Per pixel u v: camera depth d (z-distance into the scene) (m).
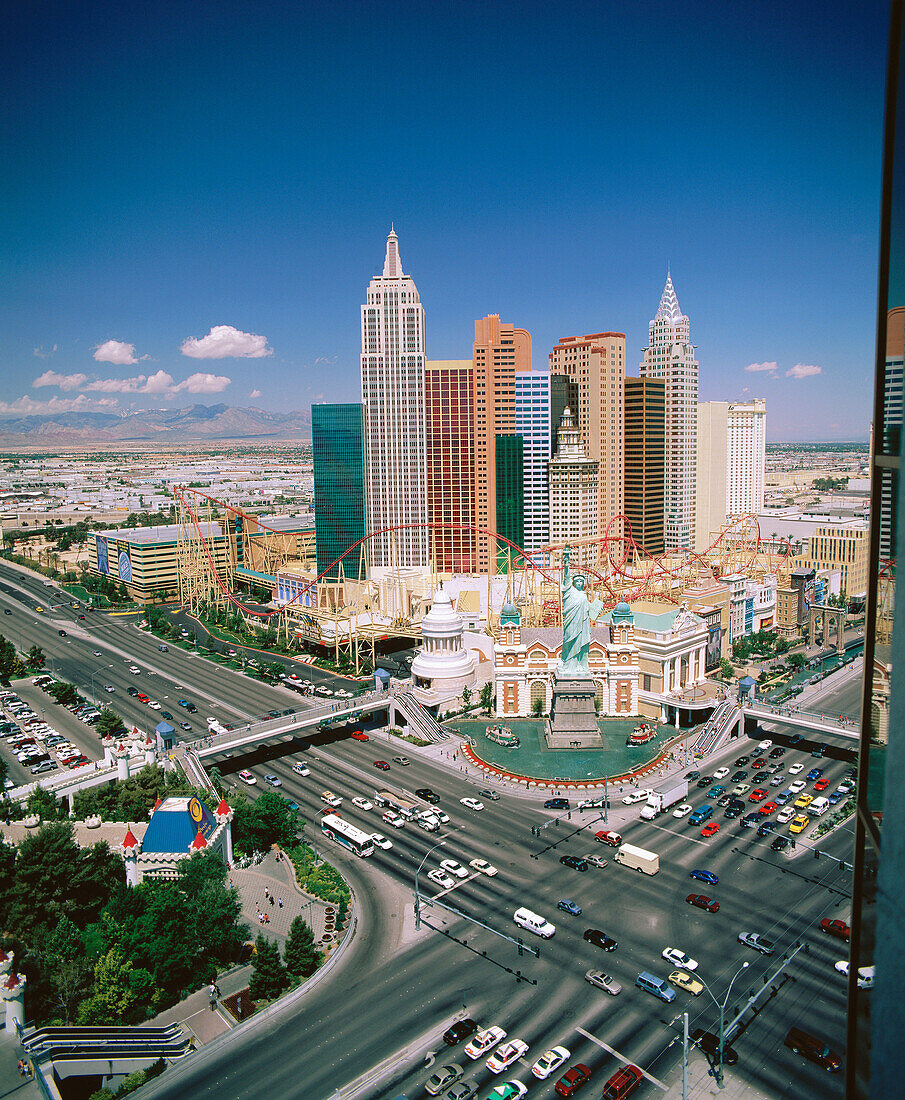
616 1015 116.19
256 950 123.50
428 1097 102.12
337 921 141.00
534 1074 104.81
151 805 174.00
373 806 188.12
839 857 159.88
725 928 136.88
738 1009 116.75
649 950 131.25
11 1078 89.94
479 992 122.00
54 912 134.75
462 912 144.25
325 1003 120.44
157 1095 103.25
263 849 169.38
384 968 128.62
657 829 174.38
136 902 131.50
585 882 153.25
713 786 191.00
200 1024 117.06
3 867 137.12
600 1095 101.19
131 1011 117.06
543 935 135.50
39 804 169.88
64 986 115.31
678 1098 100.75
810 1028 112.44
